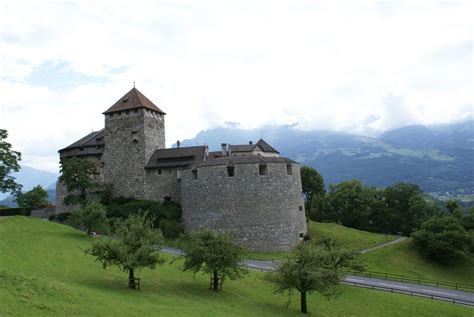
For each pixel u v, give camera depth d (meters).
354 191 134.62
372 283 61.50
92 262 52.56
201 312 37.97
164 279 51.09
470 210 120.38
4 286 31.30
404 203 131.62
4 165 79.25
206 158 98.38
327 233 96.50
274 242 80.25
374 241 93.50
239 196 81.12
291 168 86.69
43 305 30.12
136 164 98.19
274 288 53.09
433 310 49.28
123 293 40.38
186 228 84.69
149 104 103.25
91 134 111.75
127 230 46.84
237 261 50.12
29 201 104.19
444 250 84.00
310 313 46.38
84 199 96.44
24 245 53.41
